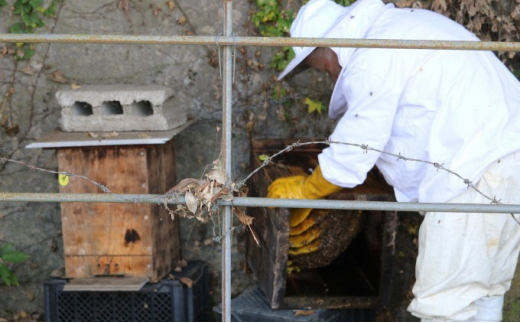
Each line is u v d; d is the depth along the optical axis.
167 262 3.43
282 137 3.77
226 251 2.02
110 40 1.87
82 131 3.16
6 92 3.61
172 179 3.50
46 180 3.72
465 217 2.50
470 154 2.46
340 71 2.79
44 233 3.79
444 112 2.51
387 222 2.83
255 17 3.61
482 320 2.74
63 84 3.63
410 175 2.65
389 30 2.63
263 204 1.96
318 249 2.98
